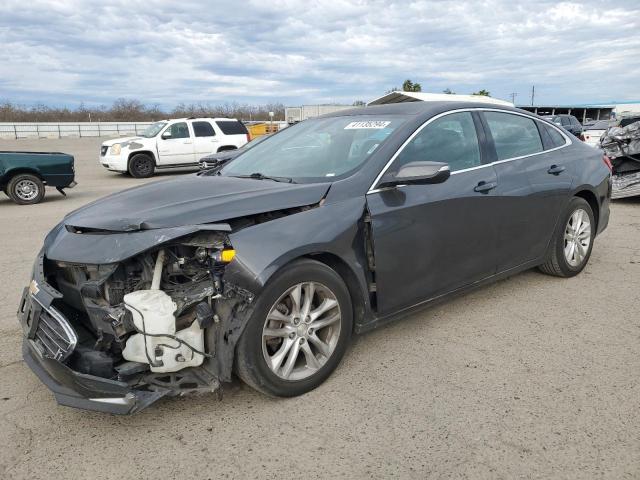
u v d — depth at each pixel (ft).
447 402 10.00
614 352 11.91
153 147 57.11
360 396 10.28
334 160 12.23
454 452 8.55
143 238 9.22
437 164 10.85
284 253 9.61
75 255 9.54
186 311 9.52
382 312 11.50
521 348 12.20
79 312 10.41
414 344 12.50
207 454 8.65
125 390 8.67
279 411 9.82
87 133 194.80
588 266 18.33
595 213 17.46
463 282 13.20
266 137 15.67
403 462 8.35
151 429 9.36
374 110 14.11
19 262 20.65
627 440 8.74
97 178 57.62
